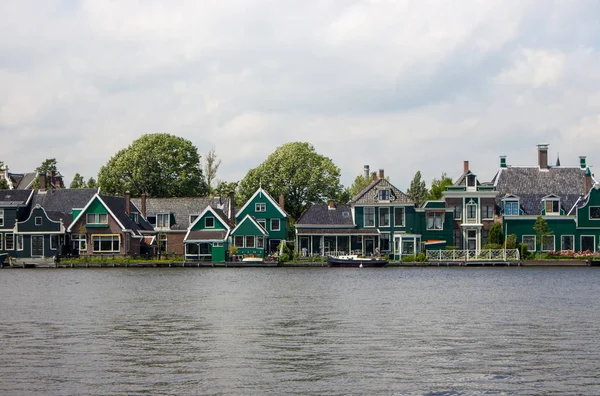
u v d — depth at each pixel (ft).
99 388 89.25
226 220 352.49
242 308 163.63
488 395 86.33
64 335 125.18
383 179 347.77
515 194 346.13
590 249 337.31
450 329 130.52
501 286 220.84
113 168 418.51
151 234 364.79
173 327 134.00
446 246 340.59
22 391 88.17
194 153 425.69
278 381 92.02
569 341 117.91
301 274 279.69
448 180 420.36
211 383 91.25
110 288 219.20
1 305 171.94
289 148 411.34
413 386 89.76
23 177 524.11
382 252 344.49
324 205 355.36
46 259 337.11
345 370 97.45
